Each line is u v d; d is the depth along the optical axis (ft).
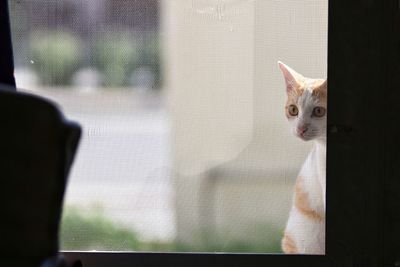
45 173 8.16
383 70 11.36
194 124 11.75
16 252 8.22
